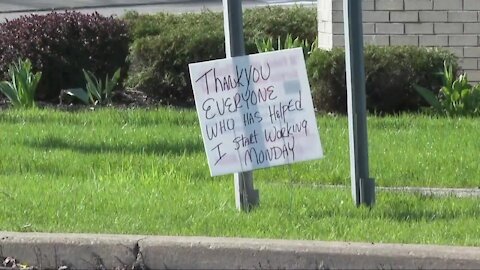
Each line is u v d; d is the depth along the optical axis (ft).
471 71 141.79
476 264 66.49
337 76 130.00
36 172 95.96
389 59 130.72
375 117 125.59
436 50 134.10
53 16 147.64
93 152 104.06
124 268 70.59
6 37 145.59
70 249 71.31
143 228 74.23
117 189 87.86
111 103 142.61
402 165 98.07
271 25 155.94
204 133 77.20
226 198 84.12
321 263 68.08
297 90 77.41
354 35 79.10
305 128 77.61
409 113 130.62
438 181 93.30
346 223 75.20
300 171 95.55
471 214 79.56
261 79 77.25
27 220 76.79
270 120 77.41
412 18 141.69
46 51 144.25
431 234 72.13
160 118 124.06
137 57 145.59
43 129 115.75
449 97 127.85
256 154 77.41
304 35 156.56
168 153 104.01
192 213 78.74
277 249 68.64
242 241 69.77
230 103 77.20
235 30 78.23
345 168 96.68
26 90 135.13
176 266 70.13
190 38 142.20
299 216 77.66
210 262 69.67
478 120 123.13
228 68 77.15
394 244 69.15
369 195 81.41
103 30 146.92
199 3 270.05
